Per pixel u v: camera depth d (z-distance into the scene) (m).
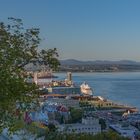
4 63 29.30
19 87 29.42
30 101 30.47
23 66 30.53
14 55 29.73
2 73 29.00
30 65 30.92
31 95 30.69
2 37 30.06
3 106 28.86
